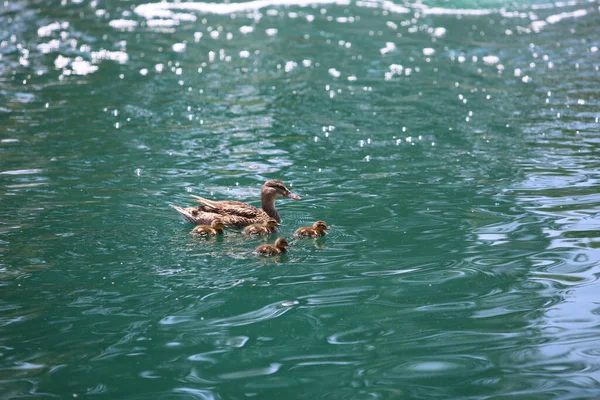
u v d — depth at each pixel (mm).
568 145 17656
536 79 24031
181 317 9734
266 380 8258
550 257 11477
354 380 8250
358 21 32531
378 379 8242
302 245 12188
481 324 9469
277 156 17125
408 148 17641
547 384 8102
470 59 26656
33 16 33719
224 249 12070
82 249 11930
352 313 9812
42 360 8695
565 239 12172
